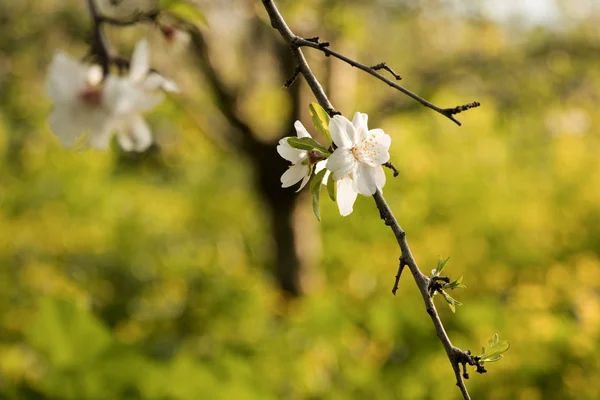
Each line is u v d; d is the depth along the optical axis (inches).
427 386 156.0
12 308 233.5
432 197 297.1
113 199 319.3
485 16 287.1
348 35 173.8
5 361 160.4
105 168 326.6
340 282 277.9
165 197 344.5
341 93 252.8
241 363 140.9
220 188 351.6
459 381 45.9
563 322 169.5
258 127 257.0
